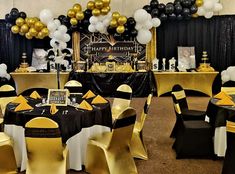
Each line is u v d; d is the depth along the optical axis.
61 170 3.03
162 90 8.11
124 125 3.17
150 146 4.43
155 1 7.84
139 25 7.66
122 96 4.86
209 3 7.65
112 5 8.71
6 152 3.40
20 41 8.74
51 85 8.20
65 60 8.17
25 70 8.23
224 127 3.78
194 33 8.52
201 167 3.71
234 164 3.07
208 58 8.59
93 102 3.97
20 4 8.76
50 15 7.79
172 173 3.55
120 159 3.34
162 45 8.59
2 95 4.70
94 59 8.63
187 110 4.81
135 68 8.40
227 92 4.86
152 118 5.95
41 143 2.90
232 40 8.45
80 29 8.13
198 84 8.06
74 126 3.45
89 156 3.45
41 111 3.57
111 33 7.93
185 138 3.93
